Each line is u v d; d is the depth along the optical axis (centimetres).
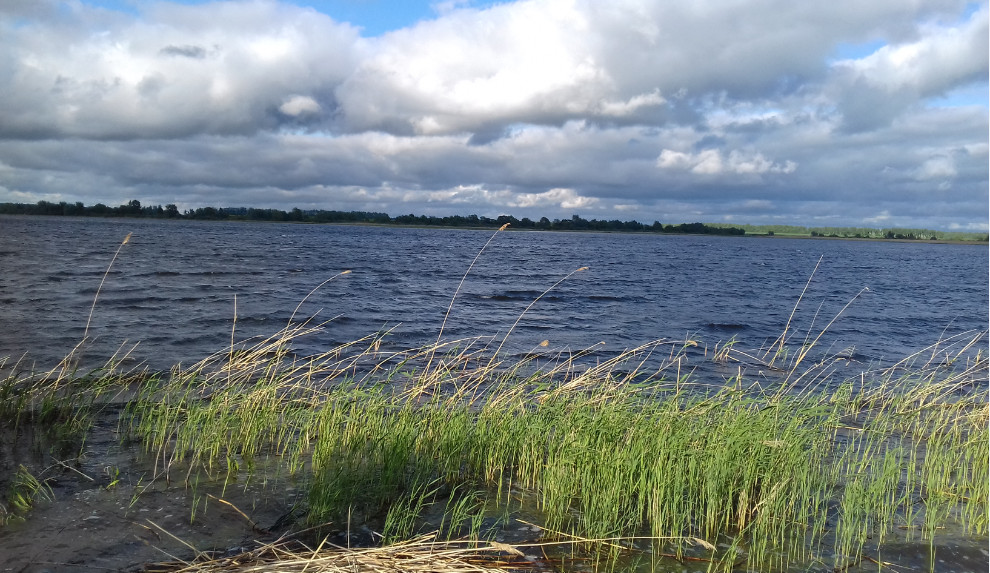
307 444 802
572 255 9181
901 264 9875
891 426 970
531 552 538
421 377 959
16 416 864
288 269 4488
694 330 2339
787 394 1055
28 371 1195
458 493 673
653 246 15725
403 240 13562
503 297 3256
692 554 545
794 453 670
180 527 568
